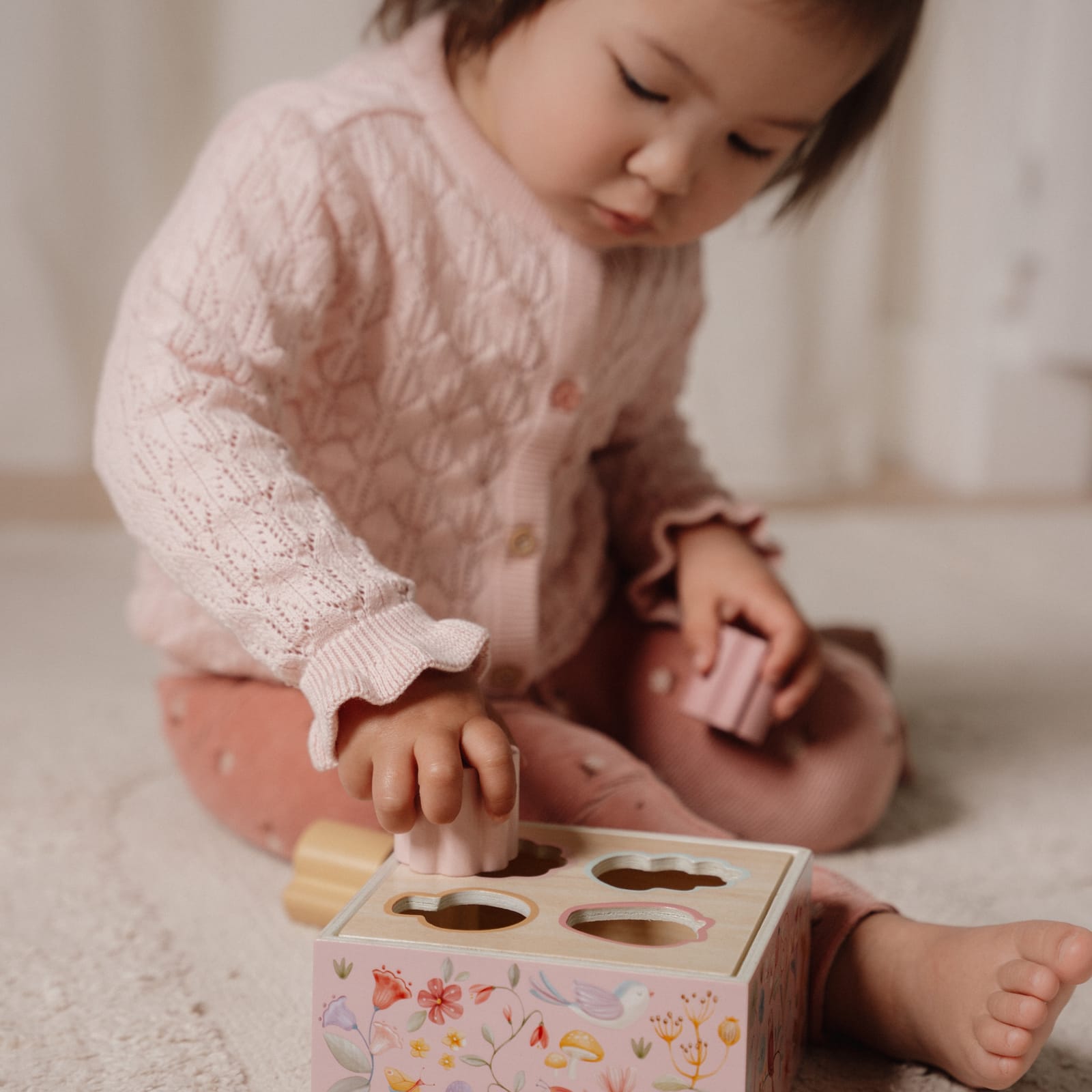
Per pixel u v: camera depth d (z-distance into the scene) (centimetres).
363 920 61
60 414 206
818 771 99
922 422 242
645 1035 57
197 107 202
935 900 88
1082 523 201
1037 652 144
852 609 159
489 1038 59
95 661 137
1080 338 210
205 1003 75
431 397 93
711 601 103
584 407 100
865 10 83
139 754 114
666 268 104
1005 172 218
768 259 213
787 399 219
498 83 92
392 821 64
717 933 61
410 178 92
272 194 87
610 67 84
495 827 67
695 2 81
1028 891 90
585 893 65
